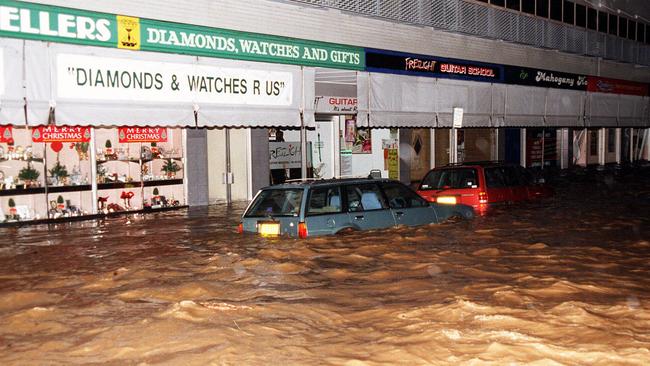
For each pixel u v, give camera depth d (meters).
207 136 19.03
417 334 5.72
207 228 13.36
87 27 12.77
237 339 5.63
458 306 6.55
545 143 32.09
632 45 34.88
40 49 12.15
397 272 8.38
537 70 27.25
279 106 16.62
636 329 5.80
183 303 6.75
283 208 10.53
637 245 10.52
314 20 17.73
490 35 24.25
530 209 15.06
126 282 8.05
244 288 7.61
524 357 5.07
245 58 15.75
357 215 10.71
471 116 23.66
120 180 16.38
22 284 8.03
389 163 23.94
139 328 6.01
